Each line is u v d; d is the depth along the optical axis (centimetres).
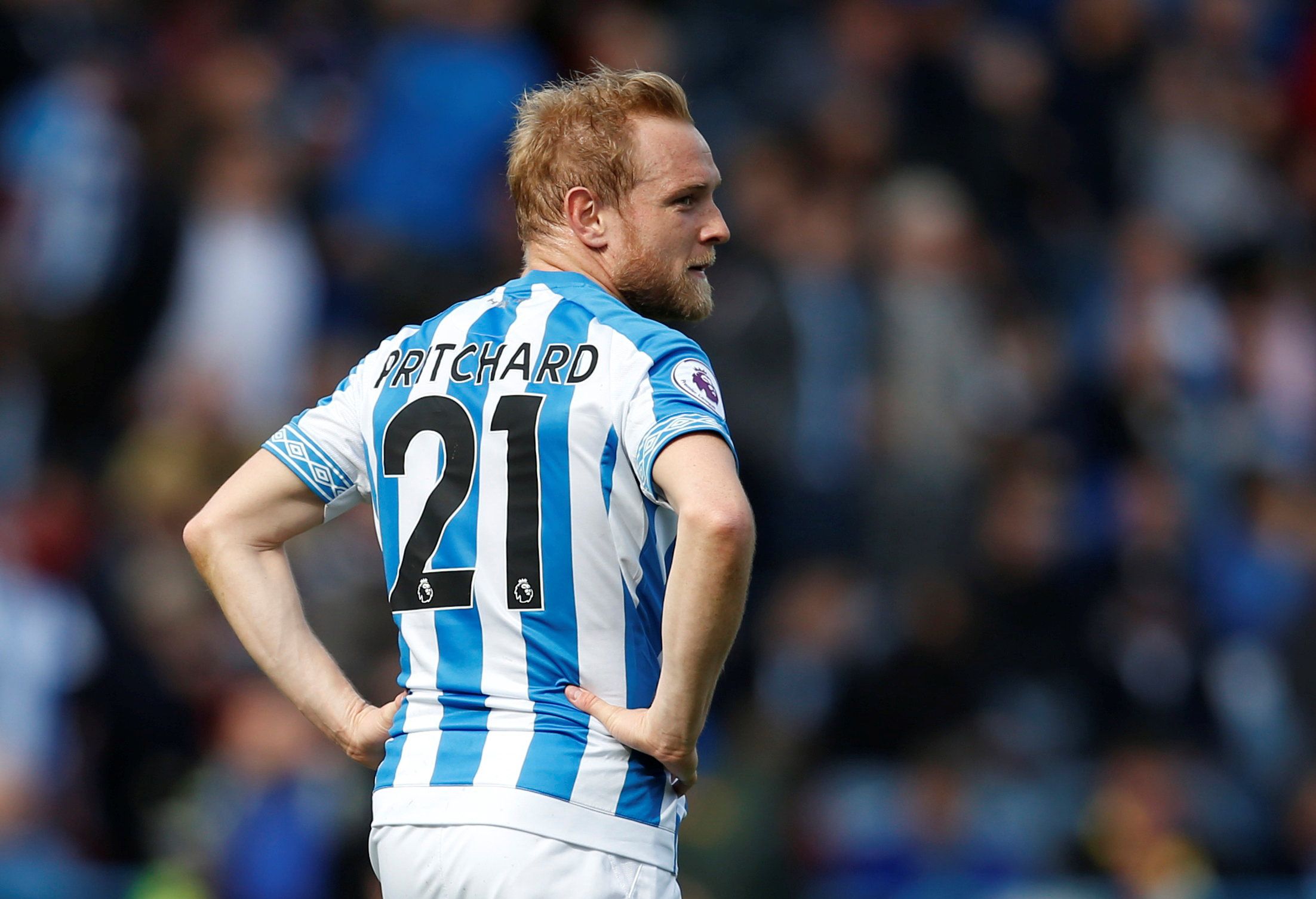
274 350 3278
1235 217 4300
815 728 2922
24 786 2544
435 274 3294
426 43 3419
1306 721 3158
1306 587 3466
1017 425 3481
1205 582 3428
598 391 1069
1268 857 2892
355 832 2278
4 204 3509
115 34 3806
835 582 3072
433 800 1062
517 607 1070
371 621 2517
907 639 2997
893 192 3700
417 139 3350
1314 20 4862
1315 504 3591
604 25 3847
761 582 3167
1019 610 3122
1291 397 3969
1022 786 2792
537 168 1155
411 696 1104
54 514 2923
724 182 3569
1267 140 4528
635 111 1141
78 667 2772
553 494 1070
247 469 1165
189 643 2819
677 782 1098
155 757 2750
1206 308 3906
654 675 1095
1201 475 3638
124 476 3006
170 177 3369
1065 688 3075
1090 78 4234
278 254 3319
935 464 3275
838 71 3909
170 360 3238
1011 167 3906
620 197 1133
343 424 1162
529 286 1134
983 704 2984
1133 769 2809
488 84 3384
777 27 4084
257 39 3806
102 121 3462
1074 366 3712
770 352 3209
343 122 3653
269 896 2369
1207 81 4431
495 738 1062
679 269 1142
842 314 3388
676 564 1015
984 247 3784
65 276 3366
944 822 2703
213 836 2455
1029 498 3203
